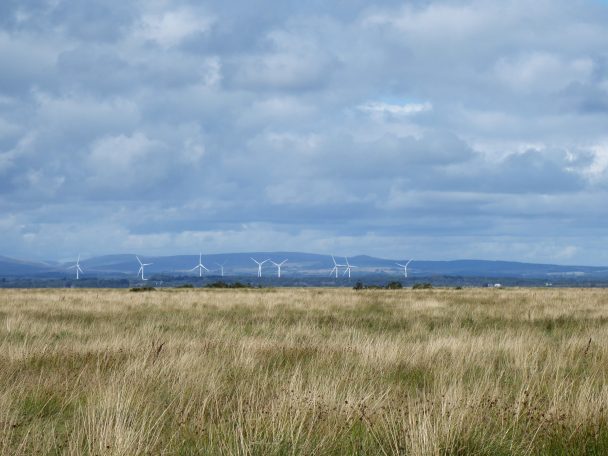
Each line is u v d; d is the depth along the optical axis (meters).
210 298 56.22
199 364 14.95
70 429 10.39
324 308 42.91
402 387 13.81
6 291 89.31
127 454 8.43
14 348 18.02
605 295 63.44
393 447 9.02
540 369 15.42
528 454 8.85
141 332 24.28
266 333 24.70
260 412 10.22
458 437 8.85
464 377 14.77
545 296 61.22
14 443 9.51
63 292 83.31
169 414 11.02
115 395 11.41
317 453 8.83
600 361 16.30
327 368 15.34
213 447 9.05
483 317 34.50
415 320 32.53
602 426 9.50
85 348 18.28
